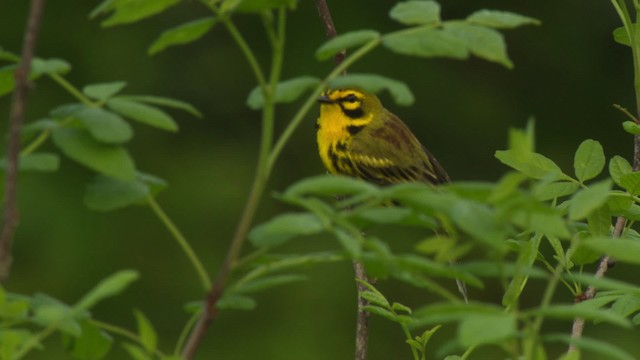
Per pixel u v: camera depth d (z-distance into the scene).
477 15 4.16
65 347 4.43
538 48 19.30
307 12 18.52
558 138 19.16
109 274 16.78
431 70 18.70
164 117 4.14
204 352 16.20
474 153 18.66
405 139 10.29
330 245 16.27
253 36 18.61
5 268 3.81
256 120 18.36
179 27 3.97
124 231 16.92
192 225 17.28
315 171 17.95
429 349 15.83
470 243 3.80
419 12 4.15
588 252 6.07
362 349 6.34
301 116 4.02
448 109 18.66
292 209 17.75
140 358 3.90
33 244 16.59
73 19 18.25
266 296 16.34
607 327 14.80
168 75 18.33
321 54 4.16
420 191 3.72
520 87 19.14
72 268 16.59
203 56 18.44
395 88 4.12
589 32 19.33
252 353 16.14
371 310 5.88
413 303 16.33
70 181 16.86
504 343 3.67
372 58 18.52
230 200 17.55
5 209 3.81
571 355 4.20
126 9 3.93
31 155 4.07
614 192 6.10
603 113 19.23
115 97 4.19
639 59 6.91
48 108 17.66
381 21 18.59
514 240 5.85
